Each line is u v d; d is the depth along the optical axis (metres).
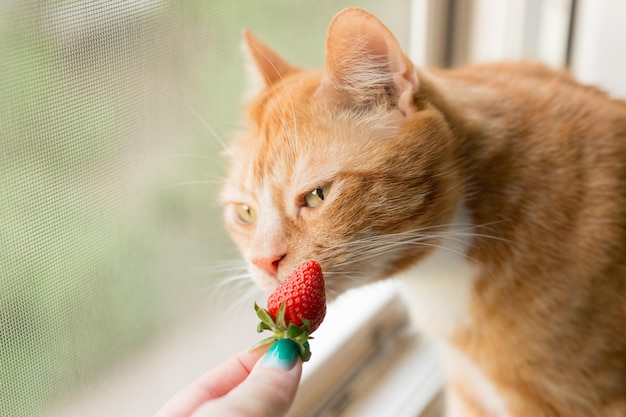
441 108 0.52
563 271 0.53
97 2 0.47
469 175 0.52
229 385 0.45
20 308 0.46
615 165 0.54
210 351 0.59
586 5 0.72
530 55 0.73
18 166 0.45
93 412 0.51
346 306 0.66
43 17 0.45
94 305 0.50
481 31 0.71
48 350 0.48
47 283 0.47
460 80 0.57
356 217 0.49
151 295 0.55
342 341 0.63
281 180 0.50
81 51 0.47
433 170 0.50
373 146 0.50
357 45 0.49
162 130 0.54
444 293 0.56
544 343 0.54
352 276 0.50
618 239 0.53
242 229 0.53
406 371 0.66
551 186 0.53
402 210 0.50
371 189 0.49
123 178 0.51
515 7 0.70
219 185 0.58
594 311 0.53
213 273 0.60
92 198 0.49
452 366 0.61
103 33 0.48
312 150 0.50
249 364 0.46
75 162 0.48
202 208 0.58
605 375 0.55
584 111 0.55
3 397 0.46
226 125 0.59
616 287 0.53
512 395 0.58
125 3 0.49
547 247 0.53
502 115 0.54
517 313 0.54
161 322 0.56
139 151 0.52
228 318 0.60
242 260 0.60
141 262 0.54
